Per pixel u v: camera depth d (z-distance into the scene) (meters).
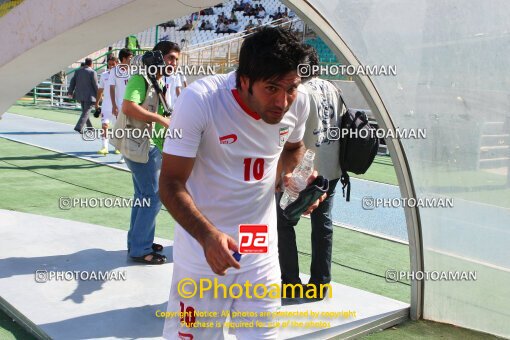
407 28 3.29
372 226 6.72
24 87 4.83
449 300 3.92
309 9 2.96
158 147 4.49
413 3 3.23
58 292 4.07
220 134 2.27
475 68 3.38
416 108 3.50
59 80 22.64
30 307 3.79
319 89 3.95
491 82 3.38
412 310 4.05
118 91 6.68
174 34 23.86
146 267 4.70
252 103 2.18
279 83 2.08
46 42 3.86
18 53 4.07
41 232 5.51
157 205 4.74
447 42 3.36
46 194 7.44
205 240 2.01
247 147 2.33
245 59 2.11
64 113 20.00
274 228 2.55
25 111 19.92
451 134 3.54
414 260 3.92
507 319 3.70
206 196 2.38
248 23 23.25
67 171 9.08
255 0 23.45
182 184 2.22
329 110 3.96
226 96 2.24
